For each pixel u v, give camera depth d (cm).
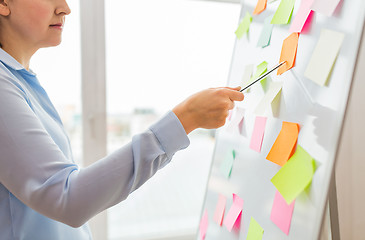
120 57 123
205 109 47
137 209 172
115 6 118
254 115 62
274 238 50
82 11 112
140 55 126
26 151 39
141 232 146
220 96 47
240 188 64
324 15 43
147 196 190
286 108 50
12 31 51
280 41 56
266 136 56
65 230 56
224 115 48
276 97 54
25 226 50
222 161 77
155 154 44
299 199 44
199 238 86
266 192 54
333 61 40
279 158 49
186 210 173
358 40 36
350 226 115
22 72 55
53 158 41
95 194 40
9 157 39
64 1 53
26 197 40
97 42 116
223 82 139
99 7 113
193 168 231
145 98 132
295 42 50
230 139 74
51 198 39
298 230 43
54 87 116
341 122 37
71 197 39
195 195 193
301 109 46
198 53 133
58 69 115
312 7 45
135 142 43
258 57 65
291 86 49
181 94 136
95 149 123
